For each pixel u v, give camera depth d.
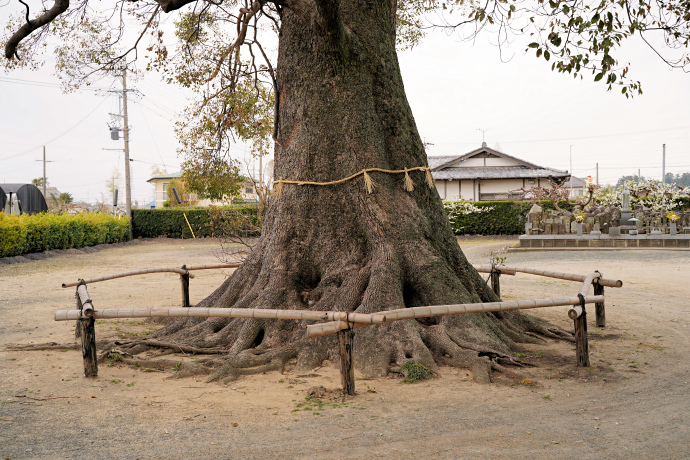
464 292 6.59
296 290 6.78
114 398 4.75
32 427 4.02
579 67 7.24
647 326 7.98
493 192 39.53
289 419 4.19
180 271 9.22
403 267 6.59
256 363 5.73
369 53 7.34
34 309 9.70
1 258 19.53
